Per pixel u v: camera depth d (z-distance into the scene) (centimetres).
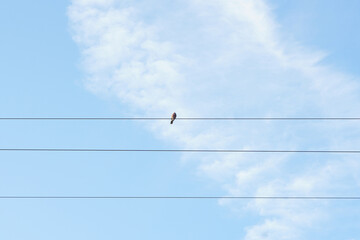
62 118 1013
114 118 1022
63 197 1094
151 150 1002
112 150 1038
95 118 1005
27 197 1076
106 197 1102
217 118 996
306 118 1017
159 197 1140
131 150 1059
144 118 1031
